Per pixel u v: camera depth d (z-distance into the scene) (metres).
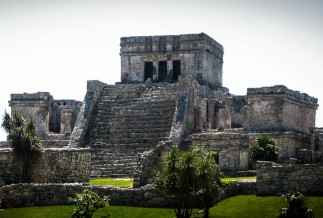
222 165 58.75
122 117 71.38
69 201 45.22
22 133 52.28
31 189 49.44
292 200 40.50
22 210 47.53
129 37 85.25
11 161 51.78
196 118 71.56
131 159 63.75
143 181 53.88
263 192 47.50
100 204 42.97
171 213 45.56
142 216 44.91
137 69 84.75
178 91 72.38
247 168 58.22
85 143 68.56
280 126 67.75
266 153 57.03
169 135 66.25
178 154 45.53
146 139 66.81
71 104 83.19
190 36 83.00
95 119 71.88
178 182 44.03
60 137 74.06
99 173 61.81
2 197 48.69
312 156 59.03
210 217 43.66
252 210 44.00
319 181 46.00
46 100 79.56
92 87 74.88
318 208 42.50
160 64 85.00
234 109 81.44
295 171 46.75
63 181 54.97
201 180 44.03
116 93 75.56
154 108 71.31
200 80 82.19
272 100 68.31
